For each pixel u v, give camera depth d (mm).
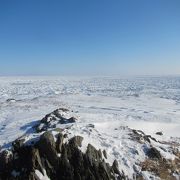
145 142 23500
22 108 48250
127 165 19844
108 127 27219
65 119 31422
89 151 19234
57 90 108000
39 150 18578
